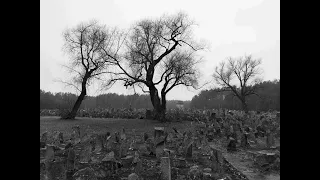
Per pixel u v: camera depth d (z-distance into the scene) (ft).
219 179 20.52
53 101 158.71
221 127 56.70
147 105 203.10
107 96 187.21
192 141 32.94
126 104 196.65
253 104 205.87
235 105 219.82
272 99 188.03
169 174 19.62
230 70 176.96
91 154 28.84
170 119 86.63
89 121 85.15
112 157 21.86
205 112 105.91
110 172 21.01
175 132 47.75
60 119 92.73
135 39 88.79
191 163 26.21
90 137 35.86
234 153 32.42
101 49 90.02
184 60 92.84
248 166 25.91
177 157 28.48
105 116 109.40
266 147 36.76
